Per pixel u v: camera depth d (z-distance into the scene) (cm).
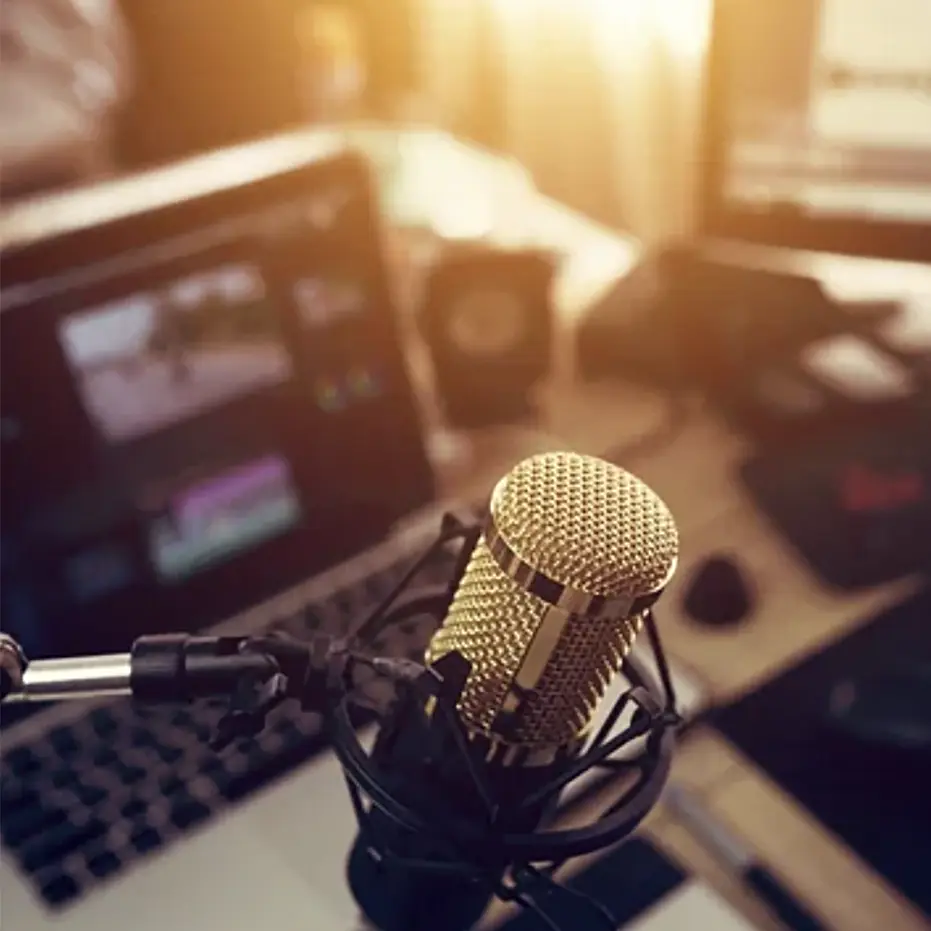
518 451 94
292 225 77
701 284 94
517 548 33
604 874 65
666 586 34
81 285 72
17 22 101
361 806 38
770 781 72
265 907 65
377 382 83
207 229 75
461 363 94
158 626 78
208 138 109
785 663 77
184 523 78
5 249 71
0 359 71
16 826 68
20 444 73
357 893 42
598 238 109
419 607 40
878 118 79
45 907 65
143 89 108
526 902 37
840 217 83
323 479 82
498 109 114
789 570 84
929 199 80
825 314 95
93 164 106
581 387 101
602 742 36
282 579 82
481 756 36
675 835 69
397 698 39
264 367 78
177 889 66
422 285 94
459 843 35
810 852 68
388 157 107
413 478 86
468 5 110
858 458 85
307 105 111
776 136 82
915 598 82
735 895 66
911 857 69
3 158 101
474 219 105
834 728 73
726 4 78
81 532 76
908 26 75
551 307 94
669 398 100
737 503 89
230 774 70
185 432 77
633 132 104
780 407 92
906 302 97
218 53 106
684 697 74
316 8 109
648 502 34
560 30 104
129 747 72
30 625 75
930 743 70
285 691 38
